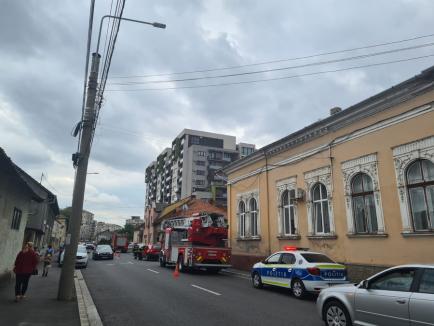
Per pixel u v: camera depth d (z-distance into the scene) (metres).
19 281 10.63
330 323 7.66
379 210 14.27
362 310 6.99
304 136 18.89
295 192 19.52
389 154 14.12
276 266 13.60
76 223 11.63
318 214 18.02
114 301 11.18
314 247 17.70
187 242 22.73
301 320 8.77
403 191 13.38
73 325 7.80
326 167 17.39
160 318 8.86
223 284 15.83
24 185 13.41
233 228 25.95
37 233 31.53
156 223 68.12
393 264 13.45
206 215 23.02
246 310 9.92
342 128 16.67
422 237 12.55
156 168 141.75
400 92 13.56
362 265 14.73
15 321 8.00
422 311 5.99
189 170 104.94
